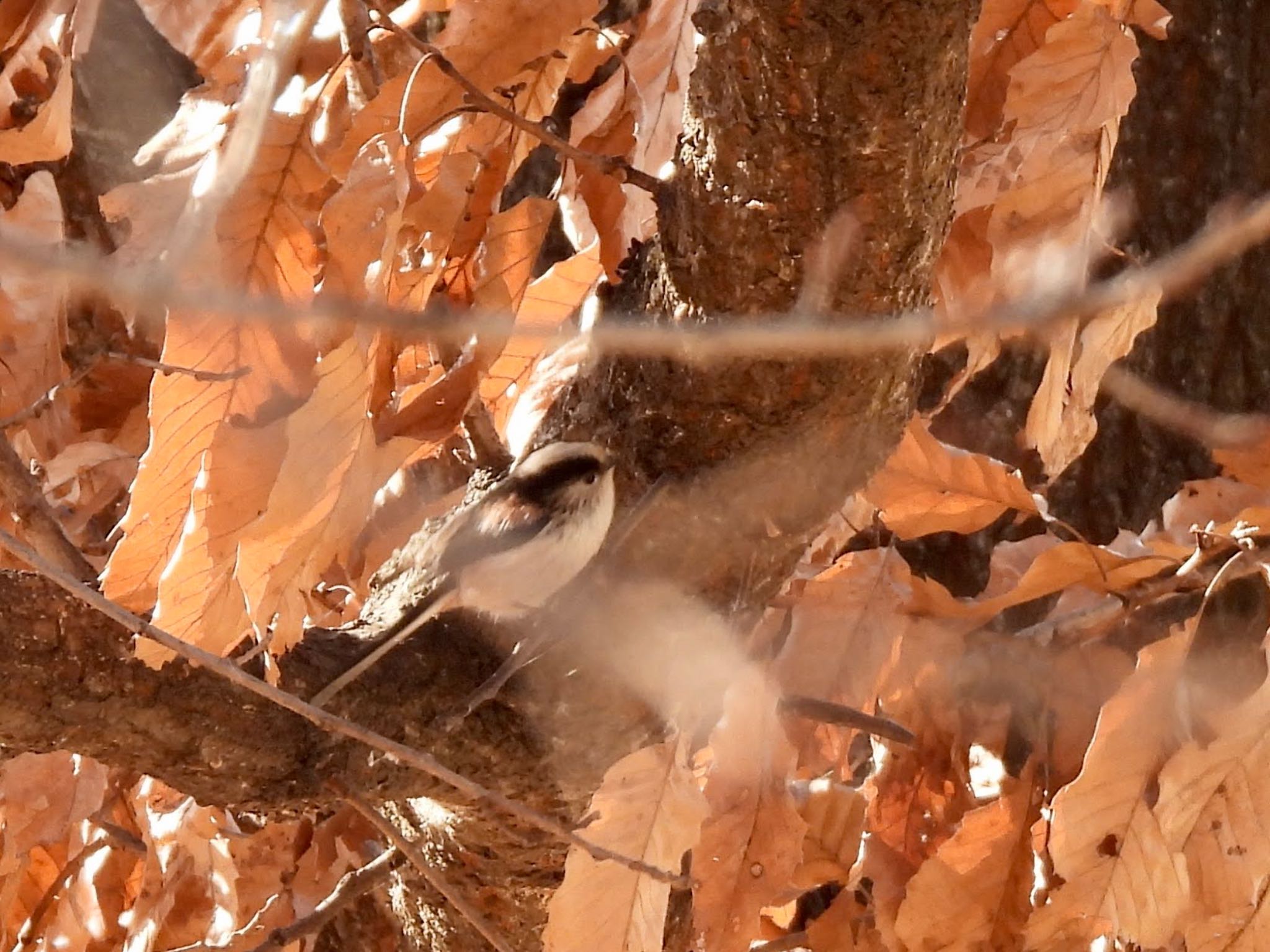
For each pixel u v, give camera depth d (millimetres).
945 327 2674
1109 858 2914
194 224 2793
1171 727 2910
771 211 2861
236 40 2943
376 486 2842
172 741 2848
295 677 2881
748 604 2955
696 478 2916
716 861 2922
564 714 2934
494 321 2660
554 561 2910
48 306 2947
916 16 2828
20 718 2824
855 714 2998
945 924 2975
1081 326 2971
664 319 2908
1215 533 2973
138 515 2820
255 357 2811
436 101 2891
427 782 2918
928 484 2990
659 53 2963
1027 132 2928
